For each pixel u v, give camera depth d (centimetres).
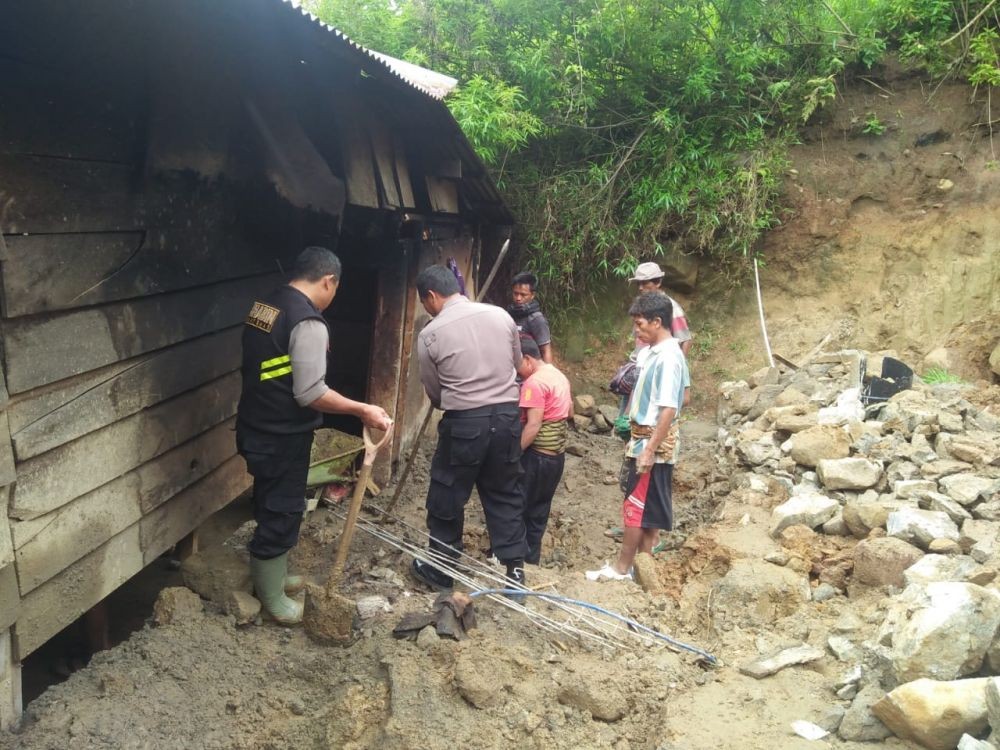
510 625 387
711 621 397
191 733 316
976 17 886
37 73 288
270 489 377
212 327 427
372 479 654
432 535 450
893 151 944
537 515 522
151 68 335
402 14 1048
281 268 511
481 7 998
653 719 320
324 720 324
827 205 951
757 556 452
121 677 336
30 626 302
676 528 614
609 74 990
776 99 941
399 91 455
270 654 368
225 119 370
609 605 422
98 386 334
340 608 369
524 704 326
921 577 387
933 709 279
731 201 934
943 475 514
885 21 948
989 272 899
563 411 509
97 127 322
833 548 460
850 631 368
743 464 639
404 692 321
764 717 312
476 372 425
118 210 339
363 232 604
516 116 918
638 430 472
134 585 504
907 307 921
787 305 966
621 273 959
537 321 730
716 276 981
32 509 297
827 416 651
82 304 319
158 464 387
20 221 283
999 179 905
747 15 936
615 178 964
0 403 277
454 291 442
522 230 997
